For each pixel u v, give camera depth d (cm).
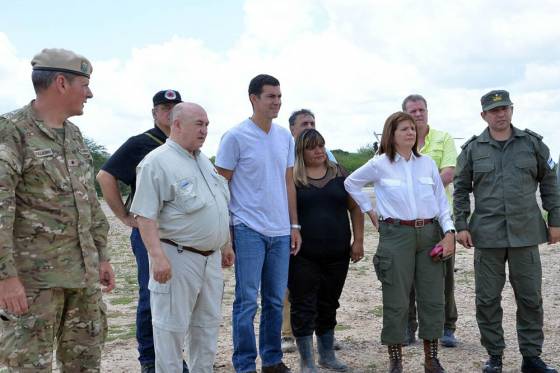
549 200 532
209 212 423
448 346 611
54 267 360
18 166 344
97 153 3094
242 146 508
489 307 529
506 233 518
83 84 371
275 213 511
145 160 417
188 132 423
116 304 855
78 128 388
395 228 507
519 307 530
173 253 420
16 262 351
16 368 350
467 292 848
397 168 514
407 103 628
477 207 535
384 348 618
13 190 341
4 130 345
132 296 907
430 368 515
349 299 839
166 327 420
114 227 2002
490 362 532
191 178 421
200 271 427
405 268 506
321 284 548
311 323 530
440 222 518
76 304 379
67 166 366
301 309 529
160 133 504
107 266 405
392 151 514
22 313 342
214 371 555
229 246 474
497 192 522
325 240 530
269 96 504
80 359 382
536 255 525
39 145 354
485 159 529
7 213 335
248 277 506
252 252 505
